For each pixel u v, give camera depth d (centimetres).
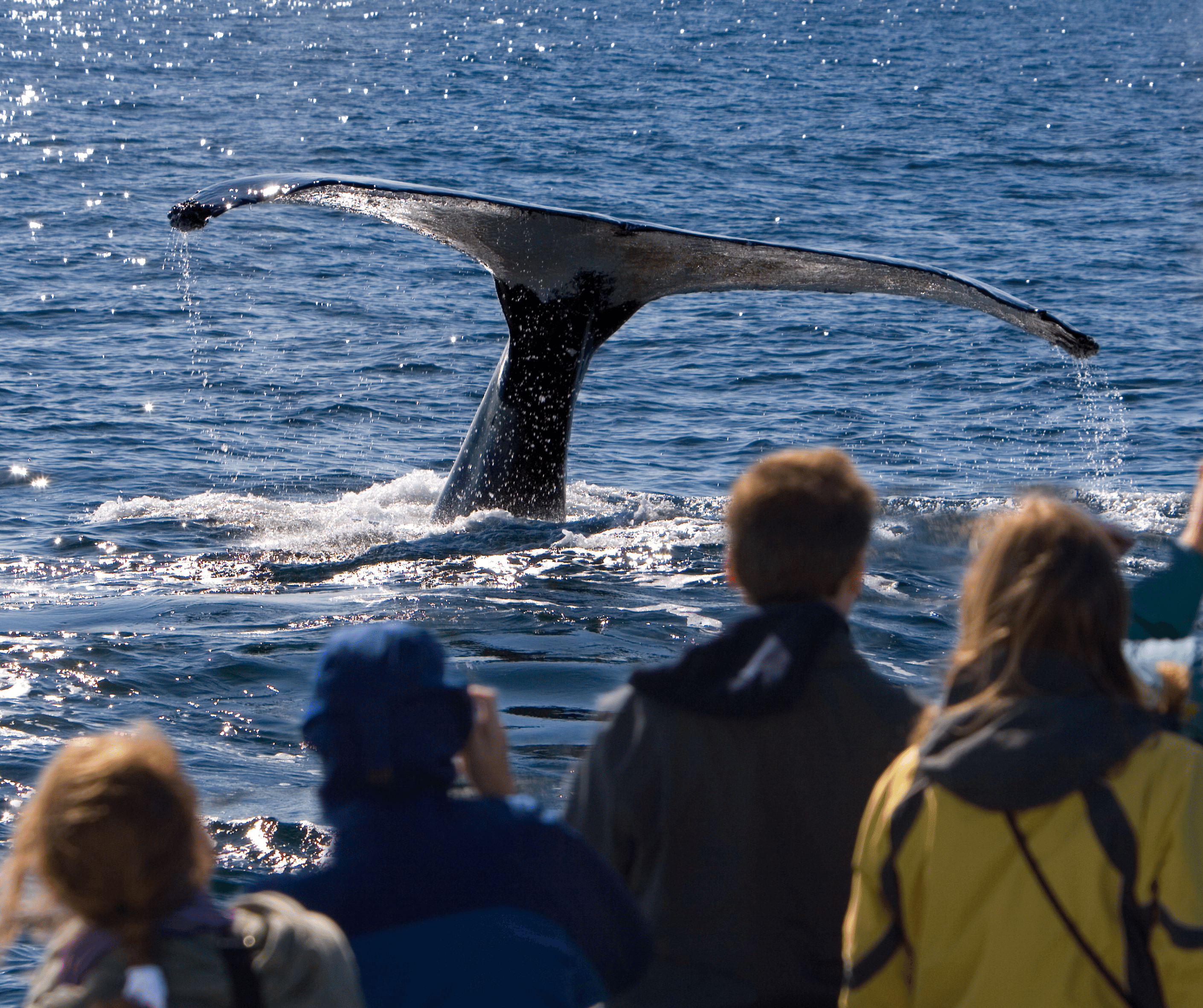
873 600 3559
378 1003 974
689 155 16888
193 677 2903
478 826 1022
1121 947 991
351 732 1009
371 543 4144
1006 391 7250
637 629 3294
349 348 7925
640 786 1123
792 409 6844
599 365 7650
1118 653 1041
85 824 862
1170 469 5753
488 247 3956
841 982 1125
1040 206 13925
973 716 1023
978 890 1002
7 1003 1728
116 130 17538
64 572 3872
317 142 17188
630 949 1050
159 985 863
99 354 7444
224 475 5347
